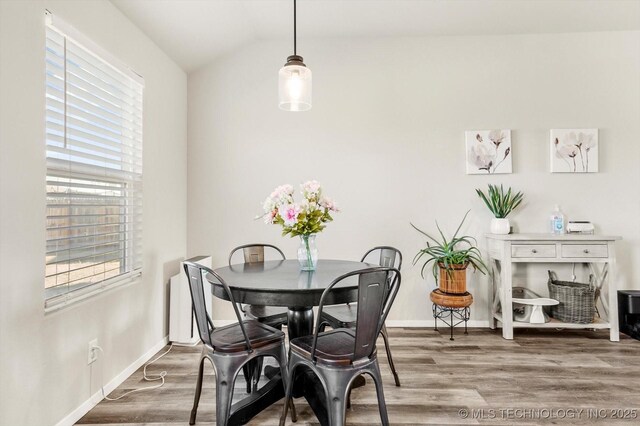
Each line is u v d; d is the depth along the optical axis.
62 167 1.81
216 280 1.74
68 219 1.86
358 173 3.35
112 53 2.22
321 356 1.55
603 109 3.26
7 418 1.46
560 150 3.25
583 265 3.26
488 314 3.28
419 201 3.33
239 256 3.36
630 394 2.05
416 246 3.33
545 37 3.29
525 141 3.29
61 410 1.74
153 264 2.72
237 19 2.93
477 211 3.31
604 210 3.25
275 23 3.09
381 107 3.35
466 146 3.30
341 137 3.36
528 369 2.38
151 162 2.70
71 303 1.83
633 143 3.24
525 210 3.29
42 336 1.63
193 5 2.54
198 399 1.77
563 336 3.02
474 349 2.73
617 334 2.87
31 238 1.58
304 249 2.16
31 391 1.57
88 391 1.93
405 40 3.35
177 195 3.16
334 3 2.82
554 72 3.29
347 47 3.37
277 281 1.83
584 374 2.30
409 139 3.34
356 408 1.91
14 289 1.49
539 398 2.01
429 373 2.32
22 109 1.53
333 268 2.23
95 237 2.08
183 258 3.28
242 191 3.38
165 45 2.83
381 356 2.61
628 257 3.23
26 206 1.55
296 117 3.38
